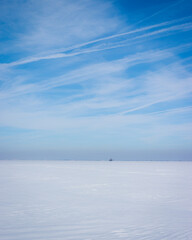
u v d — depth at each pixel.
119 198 10.18
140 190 12.73
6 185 14.53
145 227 5.89
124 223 6.26
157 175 24.41
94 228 5.79
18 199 9.72
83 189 12.95
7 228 5.73
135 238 5.04
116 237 5.12
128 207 8.34
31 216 6.91
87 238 5.05
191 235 5.24
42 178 19.67
